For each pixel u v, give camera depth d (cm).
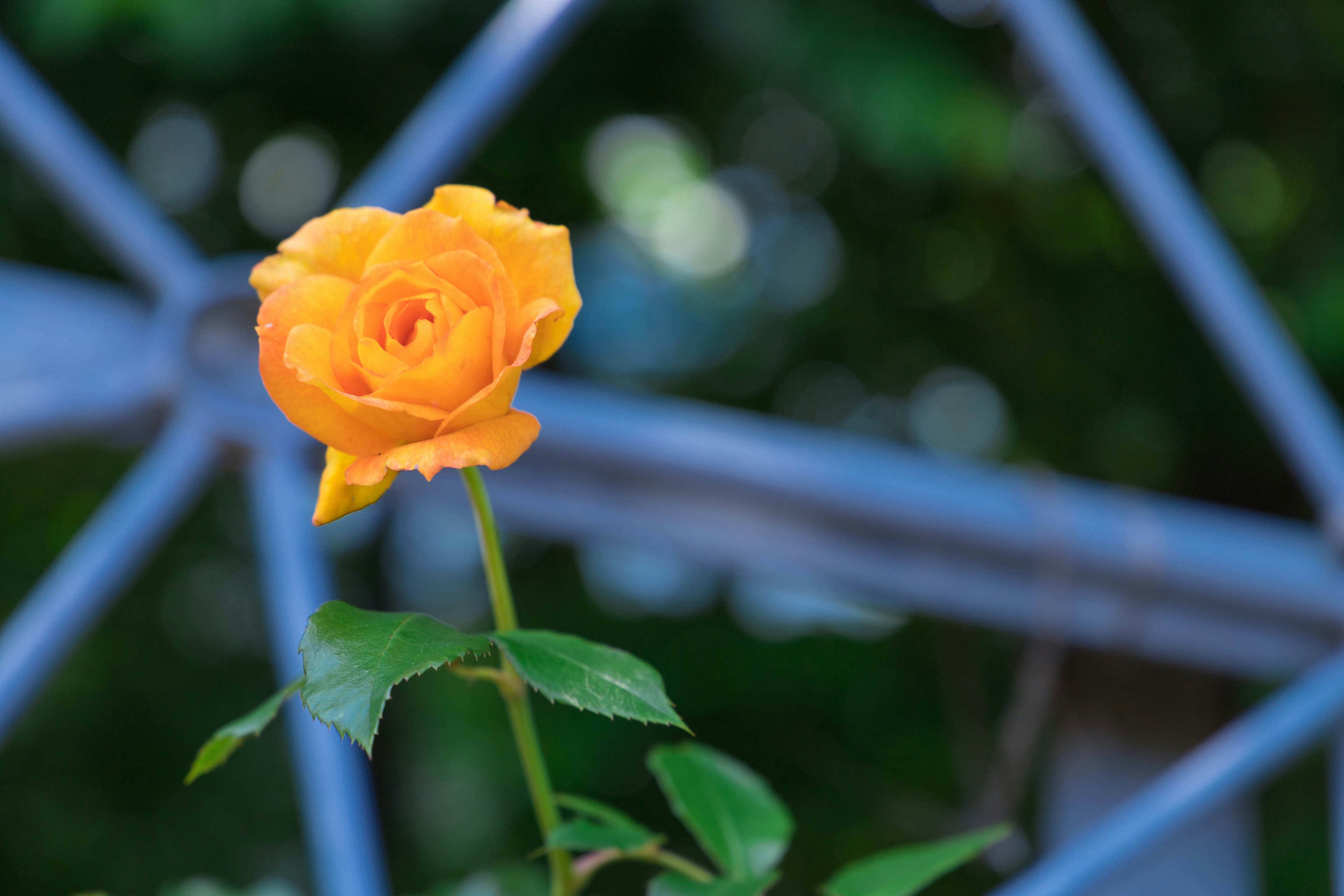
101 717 361
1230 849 220
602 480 166
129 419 151
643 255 410
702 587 394
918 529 167
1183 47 314
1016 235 353
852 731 379
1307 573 173
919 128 264
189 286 153
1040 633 172
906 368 381
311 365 92
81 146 159
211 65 275
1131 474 351
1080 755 261
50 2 270
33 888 345
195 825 360
